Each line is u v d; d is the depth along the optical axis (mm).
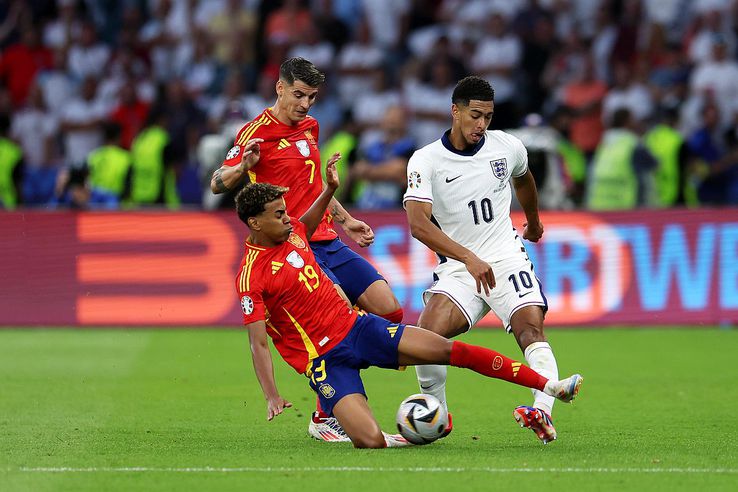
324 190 25656
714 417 29750
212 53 70062
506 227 26859
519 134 51531
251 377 37031
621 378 36719
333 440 26312
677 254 48562
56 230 49344
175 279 49094
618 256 48594
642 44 65312
